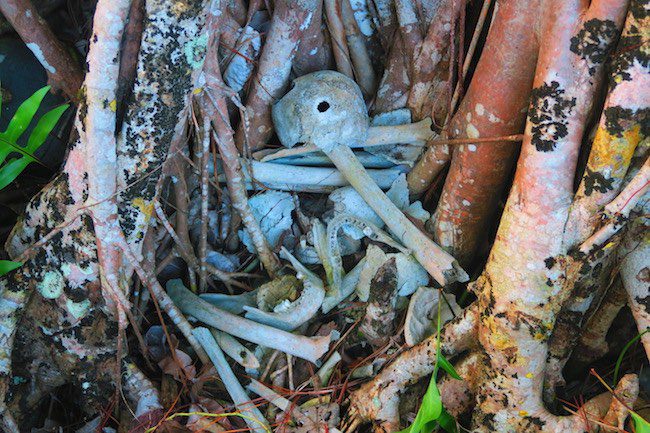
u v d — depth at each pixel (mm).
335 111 1463
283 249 1515
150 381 1449
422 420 1226
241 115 1451
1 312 1364
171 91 1283
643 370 1427
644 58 1148
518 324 1284
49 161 1529
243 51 1481
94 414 1461
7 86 1478
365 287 1499
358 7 1525
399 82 1536
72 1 1566
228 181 1475
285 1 1441
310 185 1564
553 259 1260
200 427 1412
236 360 1461
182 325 1462
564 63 1215
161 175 1341
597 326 1403
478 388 1364
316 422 1427
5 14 1403
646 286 1279
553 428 1321
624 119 1174
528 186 1259
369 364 1468
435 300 1471
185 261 1550
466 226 1490
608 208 1222
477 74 1368
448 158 1483
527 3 1264
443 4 1456
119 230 1324
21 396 1435
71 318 1385
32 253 1359
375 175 1556
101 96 1244
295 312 1466
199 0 1237
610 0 1164
